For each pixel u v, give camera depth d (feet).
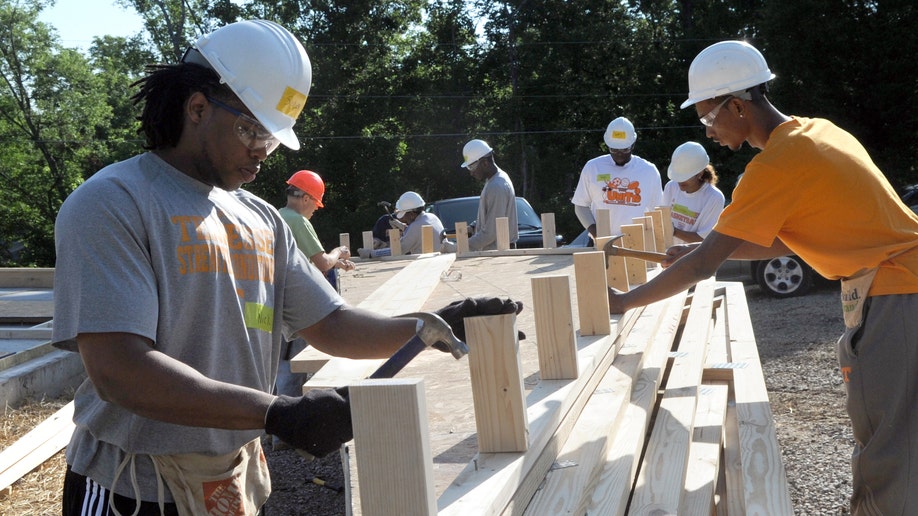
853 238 8.55
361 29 111.14
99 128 132.67
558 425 7.65
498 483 5.93
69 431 16.99
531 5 109.60
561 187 107.04
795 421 17.98
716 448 10.00
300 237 17.43
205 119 5.37
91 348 4.65
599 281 10.59
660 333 13.84
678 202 21.44
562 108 106.11
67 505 5.51
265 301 5.79
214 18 115.96
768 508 8.34
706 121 10.03
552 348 8.66
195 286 5.17
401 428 4.09
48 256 118.11
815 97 67.87
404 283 16.81
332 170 104.63
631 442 8.39
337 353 6.37
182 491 5.31
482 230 23.31
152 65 5.40
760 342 26.03
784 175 8.61
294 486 14.98
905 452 8.40
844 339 8.88
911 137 68.08
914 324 8.31
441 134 109.09
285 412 4.40
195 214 5.27
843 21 65.57
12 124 117.60
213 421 4.59
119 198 4.90
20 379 19.79
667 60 101.19
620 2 111.04
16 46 115.85
